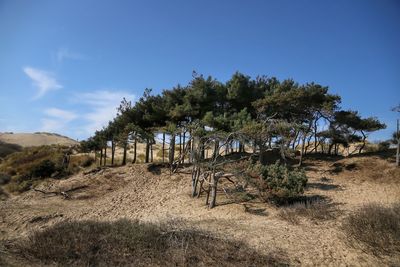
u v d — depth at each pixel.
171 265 9.53
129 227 11.30
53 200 22.61
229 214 15.89
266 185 17.11
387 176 20.80
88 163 32.97
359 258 10.37
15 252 9.88
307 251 10.87
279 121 21.14
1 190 26.08
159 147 46.19
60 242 10.22
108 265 9.46
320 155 29.05
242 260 9.91
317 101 24.75
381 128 26.20
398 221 11.52
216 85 29.17
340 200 17.36
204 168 19.42
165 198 20.33
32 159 36.72
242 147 30.22
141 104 29.53
